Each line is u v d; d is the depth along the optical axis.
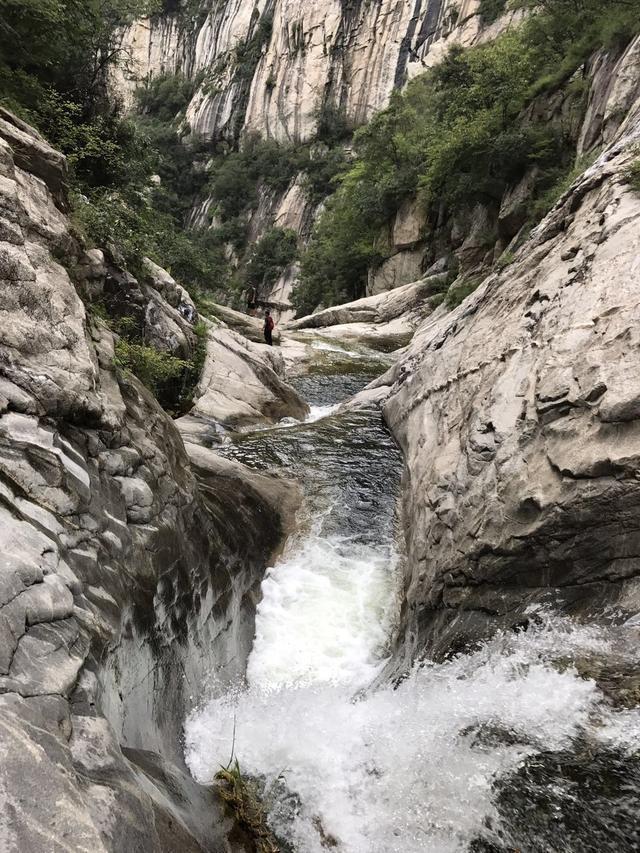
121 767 2.26
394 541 6.76
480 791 2.68
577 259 5.52
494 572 4.25
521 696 3.22
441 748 3.06
